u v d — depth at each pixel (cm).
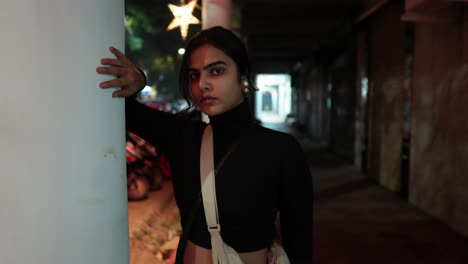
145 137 120
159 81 1619
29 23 66
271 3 781
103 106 78
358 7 785
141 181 523
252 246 103
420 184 509
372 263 343
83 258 75
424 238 402
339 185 666
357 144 840
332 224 449
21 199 67
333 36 1046
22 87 66
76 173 73
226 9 260
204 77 102
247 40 1067
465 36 390
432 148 473
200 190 103
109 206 80
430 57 476
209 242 102
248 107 109
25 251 68
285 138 106
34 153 68
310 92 1614
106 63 77
